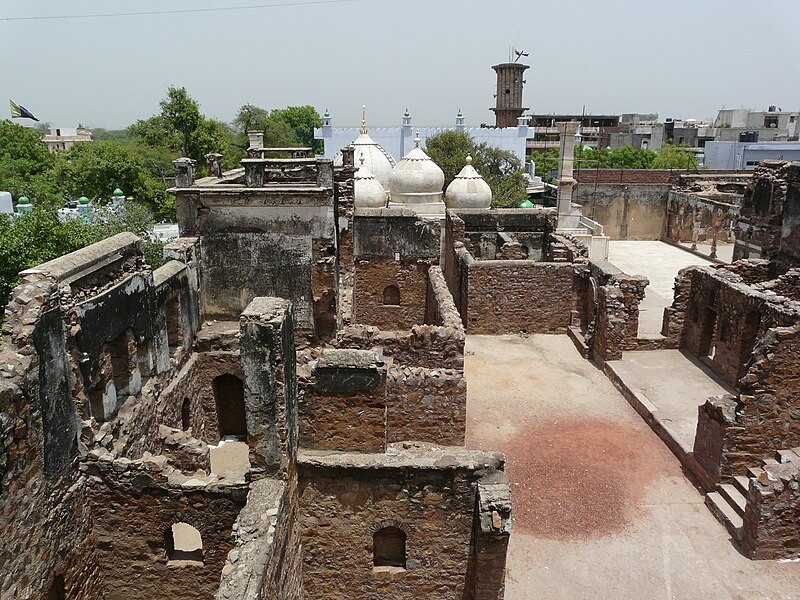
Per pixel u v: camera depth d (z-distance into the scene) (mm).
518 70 84750
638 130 122375
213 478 10961
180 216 17750
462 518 11008
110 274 12414
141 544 11312
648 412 18875
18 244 20797
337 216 23266
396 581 11477
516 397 20672
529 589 12430
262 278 18234
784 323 17188
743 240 28422
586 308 26188
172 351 16000
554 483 15852
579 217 44344
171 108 57156
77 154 57625
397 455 10984
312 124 117812
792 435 14891
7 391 8586
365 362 10875
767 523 12992
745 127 118250
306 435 11195
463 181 36312
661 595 12312
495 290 26266
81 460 10836
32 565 9328
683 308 23422
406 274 26953
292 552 10352
